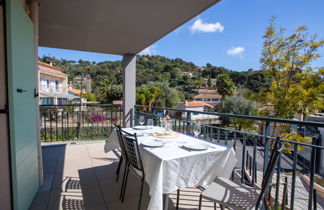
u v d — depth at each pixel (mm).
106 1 2037
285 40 7207
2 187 1363
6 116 1378
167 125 2186
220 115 2068
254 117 1714
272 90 7430
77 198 1920
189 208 1771
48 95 18203
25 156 1643
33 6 2025
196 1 2010
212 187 1430
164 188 1312
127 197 1947
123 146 1829
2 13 1334
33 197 1876
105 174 2518
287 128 6742
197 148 1494
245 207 1188
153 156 1370
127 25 2686
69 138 4777
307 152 4984
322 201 3354
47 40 3393
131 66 4438
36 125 2094
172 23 2615
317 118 6988
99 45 3695
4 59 1353
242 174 1921
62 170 2643
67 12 2297
